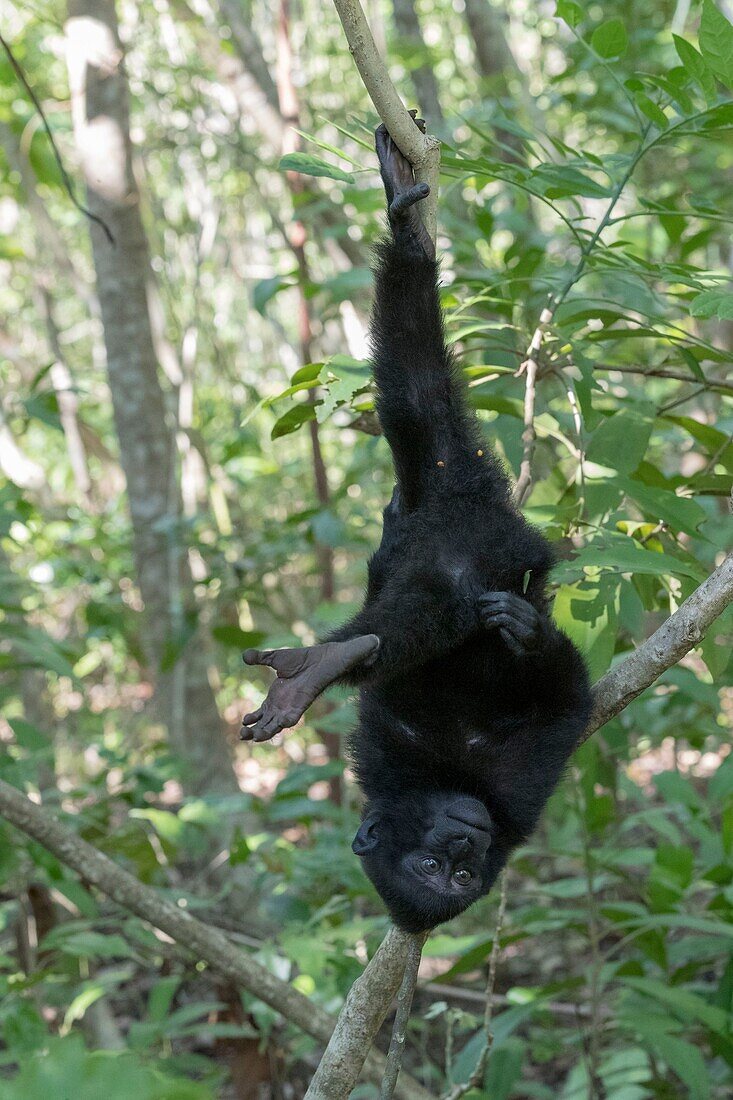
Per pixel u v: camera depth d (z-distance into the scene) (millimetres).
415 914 3936
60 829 5008
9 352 13055
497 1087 5738
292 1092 7230
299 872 6754
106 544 11609
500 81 9766
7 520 6578
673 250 6402
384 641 3732
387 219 4184
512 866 6355
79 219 17188
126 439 9812
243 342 17156
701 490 5281
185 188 13109
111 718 13625
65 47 10008
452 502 4207
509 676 4012
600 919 6727
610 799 6047
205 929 5121
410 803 4086
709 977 7926
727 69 3889
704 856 6066
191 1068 6547
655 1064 6133
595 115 9391
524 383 5570
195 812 6602
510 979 8508
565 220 4598
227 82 10375
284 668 3355
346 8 3664
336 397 4020
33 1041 5766
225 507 10867
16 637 6898
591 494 4516
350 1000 4211
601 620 4070
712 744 10711
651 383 12508
